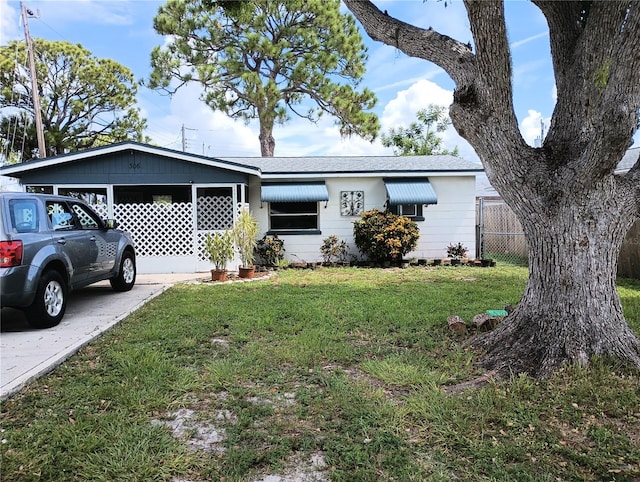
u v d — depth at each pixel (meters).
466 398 3.46
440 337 5.22
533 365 4.01
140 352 4.71
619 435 2.91
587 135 4.08
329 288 8.95
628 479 2.46
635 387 3.55
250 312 6.63
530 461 2.65
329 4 19.91
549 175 4.15
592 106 4.02
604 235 4.10
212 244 10.51
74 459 2.70
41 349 4.82
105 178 11.81
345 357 4.54
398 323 5.87
